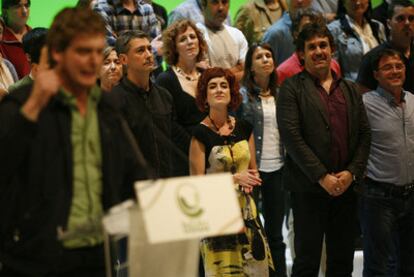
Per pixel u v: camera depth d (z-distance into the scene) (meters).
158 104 9.67
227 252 9.16
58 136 5.55
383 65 10.79
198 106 9.77
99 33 5.53
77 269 5.62
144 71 9.49
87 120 5.68
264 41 12.99
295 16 12.65
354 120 10.05
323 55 10.02
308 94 9.98
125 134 5.90
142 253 5.38
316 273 10.12
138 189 5.18
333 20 13.65
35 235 5.43
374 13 14.68
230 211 5.36
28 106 5.27
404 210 10.76
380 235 10.69
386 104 10.81
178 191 5.27
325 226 10.11
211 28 12.67
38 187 5.45
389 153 10.72
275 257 11.32
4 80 11.28
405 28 12.22
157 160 8.99
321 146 9.87
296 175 10.03
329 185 9.68
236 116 11.46
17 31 12.30
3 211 5.48
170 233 5.18
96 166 5.70
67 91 5.62
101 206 5.72
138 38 9.55
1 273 5.56
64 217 5.47
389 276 11.14
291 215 11.79
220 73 9.64
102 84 10.73
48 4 15.38
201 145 9.50
